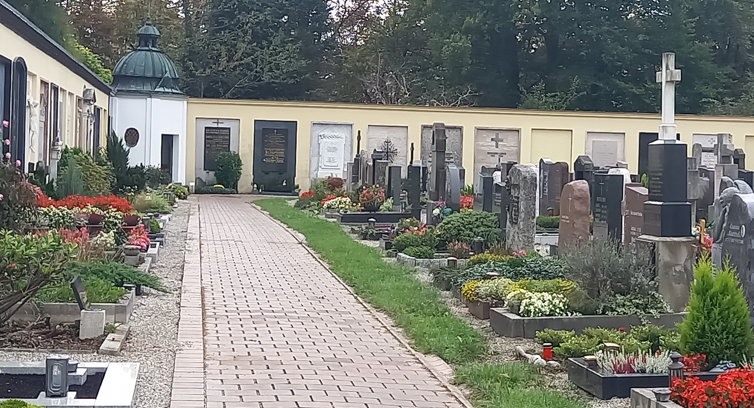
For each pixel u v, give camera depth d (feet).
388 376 29.91
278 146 148.77
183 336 34.35
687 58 186.39
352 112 148.36
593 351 31.12
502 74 194.29
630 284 39.09
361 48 205.87
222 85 197.88
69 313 34.60
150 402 25.12
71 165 73.72
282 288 47.80
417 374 30.42
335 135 148.56
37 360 28.96
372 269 54.39
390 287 47.29
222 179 146.61
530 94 185.47
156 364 29.63
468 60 189.26
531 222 58.44
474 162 148.56
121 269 41.65
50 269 30.55
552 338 34.01
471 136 148.36
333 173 148.56
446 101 191.52
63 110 95.66
